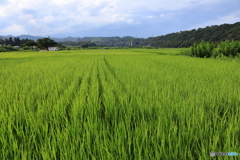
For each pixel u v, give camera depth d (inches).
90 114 118.8
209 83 218.7
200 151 79.4
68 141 87.0
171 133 92.4
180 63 490.9
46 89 196.4
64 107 135.0
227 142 76.9
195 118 107.0
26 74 327.3
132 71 336.2
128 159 76.4
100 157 72.3
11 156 80.6
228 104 140.8
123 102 146.8
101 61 652.1
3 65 518.6
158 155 70.4
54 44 4072.3
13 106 137.4
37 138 96.4
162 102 140.6
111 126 111.4
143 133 89.6
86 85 216.5
